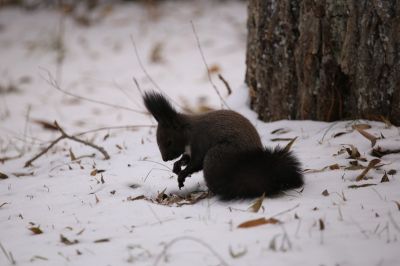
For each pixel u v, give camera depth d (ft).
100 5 100.73
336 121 36.32
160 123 30.71
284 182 27.45
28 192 32.09
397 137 32.19
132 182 31.96
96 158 38.29
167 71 74.54
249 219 23.94
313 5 34.83
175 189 30.81
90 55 82.38
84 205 28.94
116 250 22.30
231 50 79.71
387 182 27.25
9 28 93.50
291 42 36.94
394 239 20.81
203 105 59.06
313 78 36.22
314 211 24.18
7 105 65.51
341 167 29.94
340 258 19.67
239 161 27.61
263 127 38.01
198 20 91.66
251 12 40.22
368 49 33.91
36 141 51.34
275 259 19.93
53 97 68.08
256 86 40.40
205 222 24.22
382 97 34.17
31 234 25.48
